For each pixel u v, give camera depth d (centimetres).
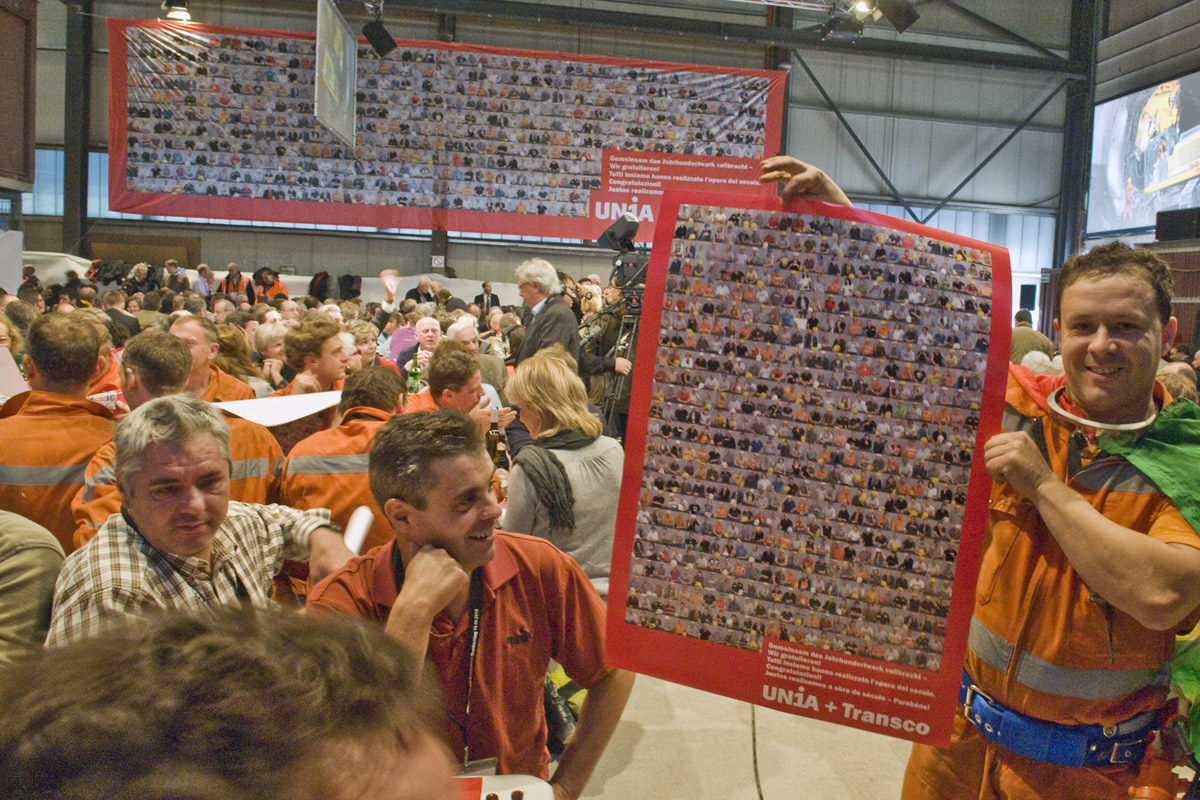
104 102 1310
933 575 122
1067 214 1488
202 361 264
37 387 208
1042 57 1435
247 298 1179
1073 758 127
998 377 123
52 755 23
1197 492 116
